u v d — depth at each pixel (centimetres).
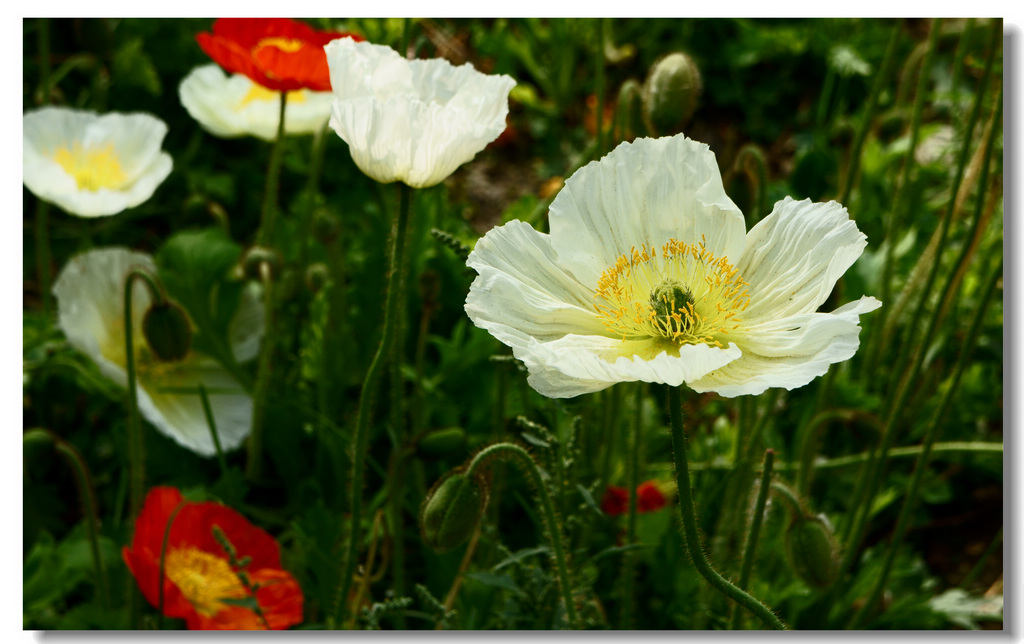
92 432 77
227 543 62
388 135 57
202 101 76
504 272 55
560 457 65
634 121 69
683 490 53
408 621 71
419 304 77
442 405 74
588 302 56
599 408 73
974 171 74
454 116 57
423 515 60
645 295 56
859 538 71
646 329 56
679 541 70
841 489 78
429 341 77
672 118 66
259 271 72
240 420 74
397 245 59
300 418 75
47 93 80
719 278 56
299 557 69
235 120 76
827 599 71
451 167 58
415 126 57
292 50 71
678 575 70
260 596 65
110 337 73
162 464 73
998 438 81
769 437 77
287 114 76
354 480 61
